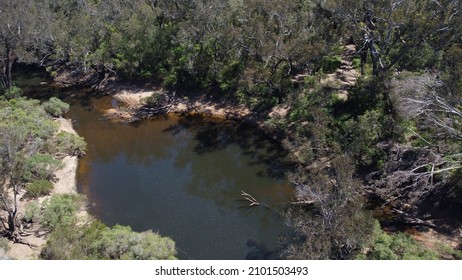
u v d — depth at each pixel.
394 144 31.80
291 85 40.47
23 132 32.66
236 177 34.78
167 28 48.53
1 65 45.56
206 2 43.19
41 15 46.91
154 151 38.84
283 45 37.72
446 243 26.19
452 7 32.28
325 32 38.78
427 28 31.47
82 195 31.34
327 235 23.45
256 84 41.38
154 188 33.91
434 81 28.34
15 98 42.56
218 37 41.66
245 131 40.16
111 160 37.44
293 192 32.25
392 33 35.62
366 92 35.09
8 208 26.88
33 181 31.88
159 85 47.22
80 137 38.78
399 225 28.00
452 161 27.05
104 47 48.12
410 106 28.00
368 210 27.70
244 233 28.95
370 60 43.66
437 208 28.58
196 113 43.41
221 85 44.06
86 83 49.72
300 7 41.81
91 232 25.12
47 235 27.30
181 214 30.98
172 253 25.88
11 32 41.50
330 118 35.31
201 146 39.06
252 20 38.25
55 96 47.78
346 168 26.44
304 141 34.22
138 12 48.34
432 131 30.55
